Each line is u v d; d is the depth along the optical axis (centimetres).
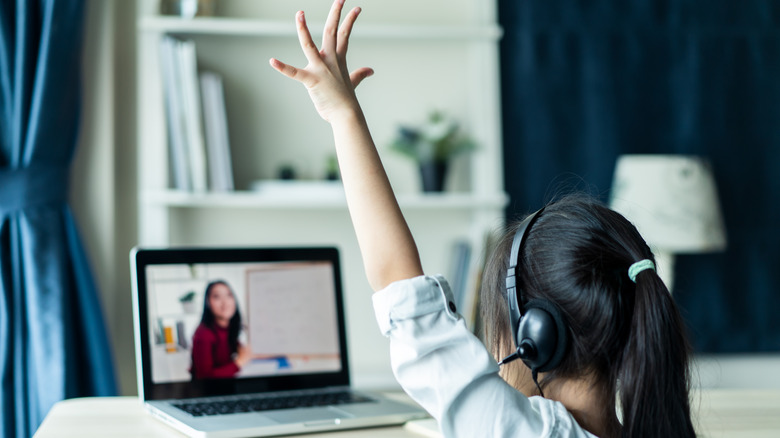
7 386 188
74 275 200
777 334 252
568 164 243
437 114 227
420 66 242
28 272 192
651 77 249
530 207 241
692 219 222
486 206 230
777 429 101
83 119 213
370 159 72
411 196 221
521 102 242
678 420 67
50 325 190
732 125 252
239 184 232
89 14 214
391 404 109
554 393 73
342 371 124
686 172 226
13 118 198
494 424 64
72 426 97
